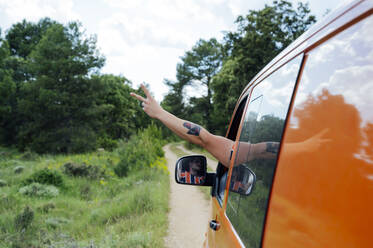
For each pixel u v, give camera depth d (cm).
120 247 550
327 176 74
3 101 3731
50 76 3061
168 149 4528
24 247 520
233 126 265
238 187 163
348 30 80
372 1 73
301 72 105
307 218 79
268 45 2256
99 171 1409
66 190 1111
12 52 5525
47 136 2930
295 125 98
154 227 685
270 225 101
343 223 65
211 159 2509
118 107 5162
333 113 78
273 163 110
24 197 923
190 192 1166
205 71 5822
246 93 228
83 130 3033
